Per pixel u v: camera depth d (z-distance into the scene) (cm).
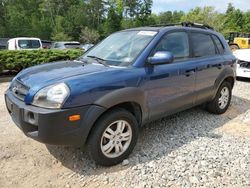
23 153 373
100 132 324
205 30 510
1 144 397
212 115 548
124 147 354
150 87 374
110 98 322
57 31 5484
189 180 317
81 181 315
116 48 413
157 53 374
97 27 6612
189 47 454
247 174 331
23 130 315
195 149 391
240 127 489
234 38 2411
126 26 6838
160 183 311
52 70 356
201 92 477
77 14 6181
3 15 5009
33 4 5981
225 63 530
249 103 662
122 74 345
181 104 438
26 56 978
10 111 355
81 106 303
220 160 361
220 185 309
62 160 358
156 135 440
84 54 457
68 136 301
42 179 318
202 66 464
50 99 296
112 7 6906
